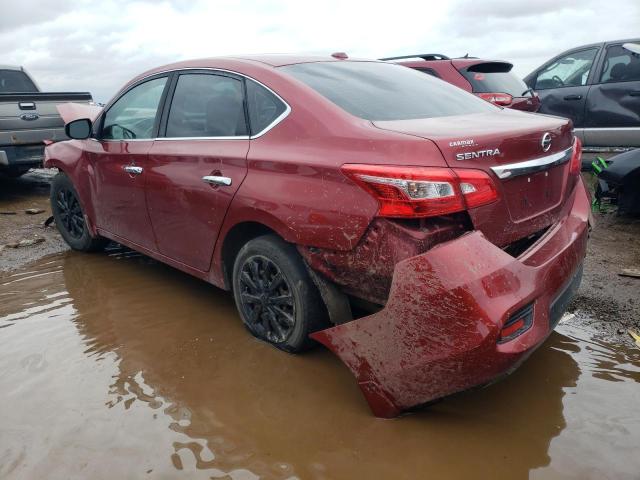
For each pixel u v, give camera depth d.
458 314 2.14
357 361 2.44
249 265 3.13
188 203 3.40
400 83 3.30
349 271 2.57
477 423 2.45
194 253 3.52
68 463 2.25
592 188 6.75
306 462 2.24
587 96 7.36
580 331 3.25
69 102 7.59
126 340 3.30
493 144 2.42
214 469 2.21
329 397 2.66
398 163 2.35
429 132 2.47
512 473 2.16
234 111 3.23
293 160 2.73
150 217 3.81
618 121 7.10
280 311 3.02
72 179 4.66
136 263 4.70
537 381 2.76
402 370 2.30
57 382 2.85
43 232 5.72
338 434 2.40
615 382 2.73
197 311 3.68
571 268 2.60
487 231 2.39
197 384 2.81
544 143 2.64
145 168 3.74
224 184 3.10
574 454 2.25
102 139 4.35
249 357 3.05
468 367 2.17
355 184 2.46
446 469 2.19
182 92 3.64
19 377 2.90
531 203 2.61
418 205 2.28
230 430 2.44
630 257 4.42
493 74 7.16
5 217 6.36
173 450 2.32
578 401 2.59
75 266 4.66
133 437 2.40
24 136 7.09
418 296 2.21
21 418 2.55
